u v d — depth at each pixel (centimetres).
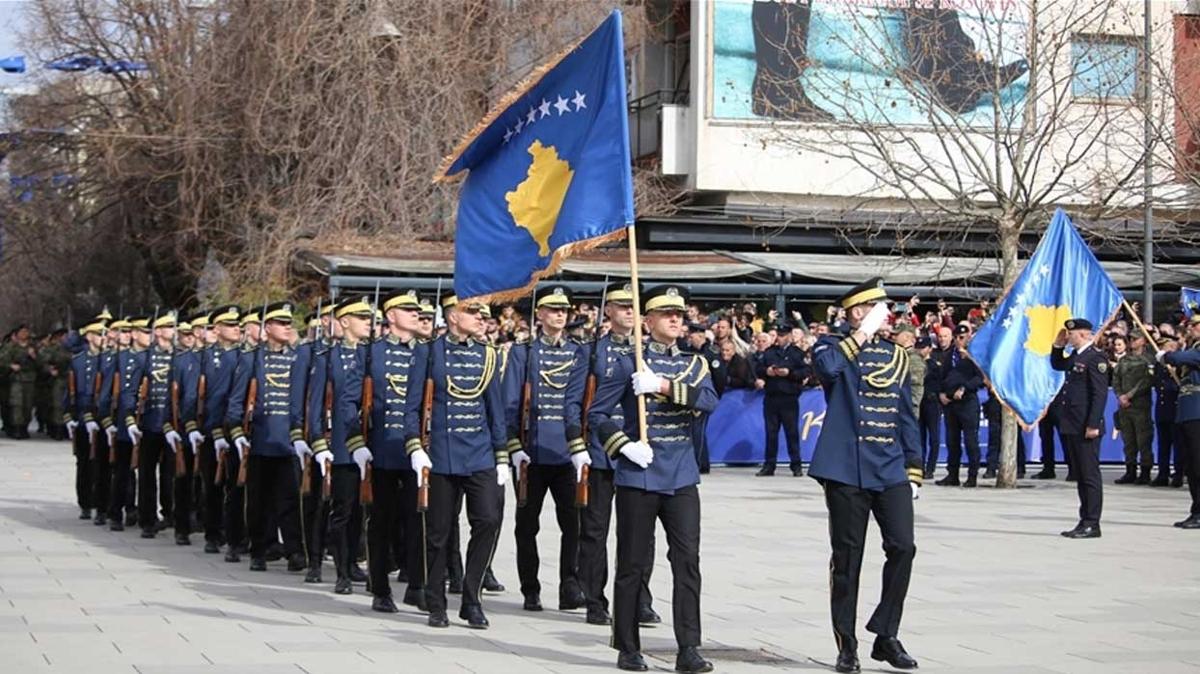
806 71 3102
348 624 1205
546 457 1281
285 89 3312
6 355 3672
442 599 1195
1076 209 2941
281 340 1567
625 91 1112
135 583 1425
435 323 1343
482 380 1205
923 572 1473
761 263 2978
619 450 1017
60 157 3978
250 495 1552
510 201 1209
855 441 1034
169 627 1175
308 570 1461
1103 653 1088
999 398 1878
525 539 1288
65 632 1148
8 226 4184
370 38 3319
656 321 1055
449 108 3338
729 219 3222
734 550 1623
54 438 3666
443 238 3316
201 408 1694
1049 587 1384
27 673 995
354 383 1362
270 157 3422
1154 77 2878
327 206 3244
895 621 1033
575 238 1101
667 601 1314
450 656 1068
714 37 3550
